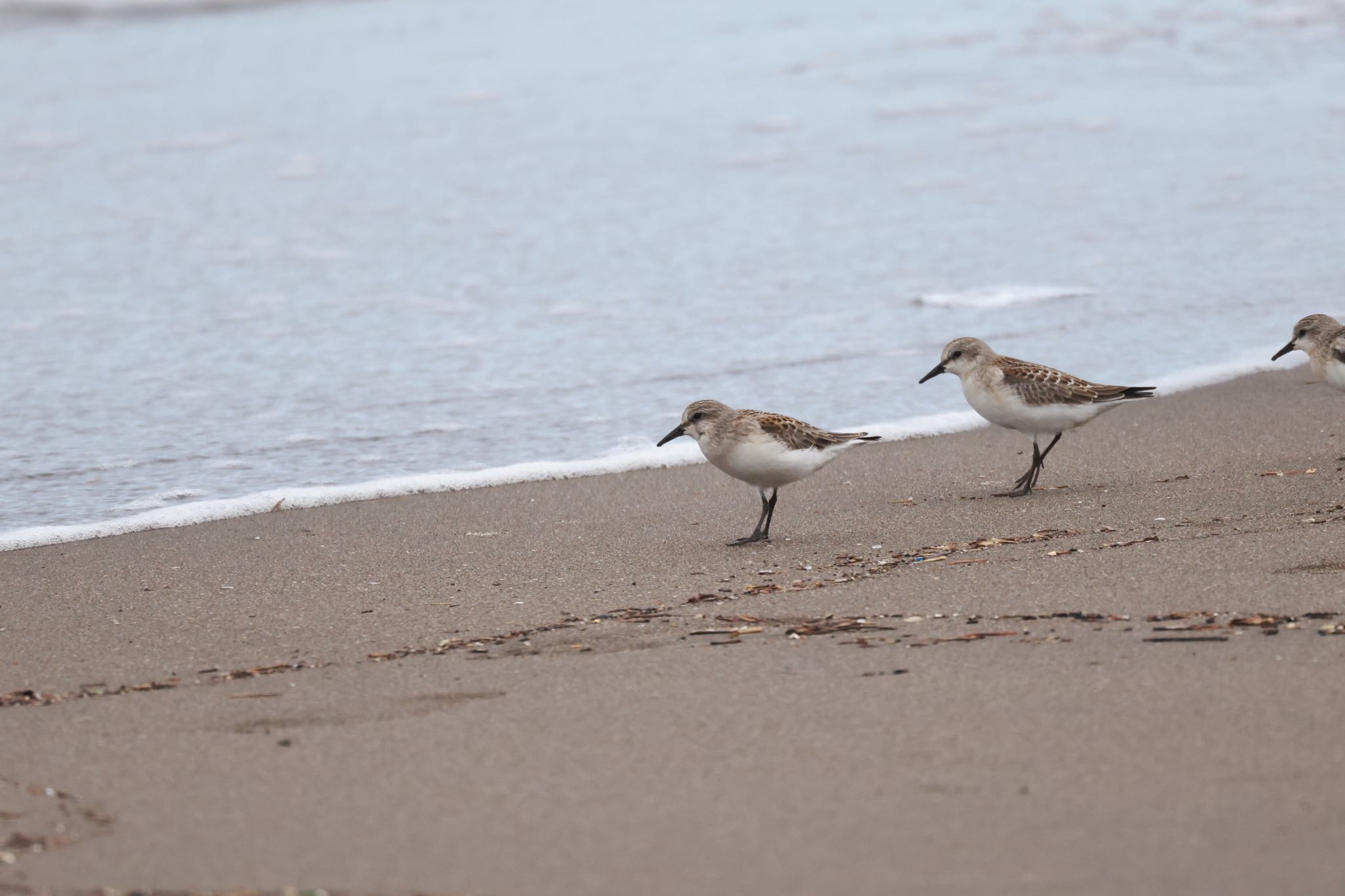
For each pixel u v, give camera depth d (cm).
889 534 1154
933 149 2675
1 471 1368
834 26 3697
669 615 936
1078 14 3775
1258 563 948
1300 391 1563
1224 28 3616
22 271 2078
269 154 2730
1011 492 1266
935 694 739
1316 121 2786
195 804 644
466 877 567
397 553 1145
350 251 2167
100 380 1647
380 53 3522
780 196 2409
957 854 568
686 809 621
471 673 823
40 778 680
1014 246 2131
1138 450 1382
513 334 1805
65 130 2906
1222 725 677
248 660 884
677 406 1559
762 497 1186
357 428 1498
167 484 1338
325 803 641
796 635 862
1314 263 2017
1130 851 563
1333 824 577
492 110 3000
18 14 3844
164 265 2111
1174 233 2173
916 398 1578
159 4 3944
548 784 653
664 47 3516
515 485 1343
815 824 600
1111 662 768
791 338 1775
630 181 2509
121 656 902
